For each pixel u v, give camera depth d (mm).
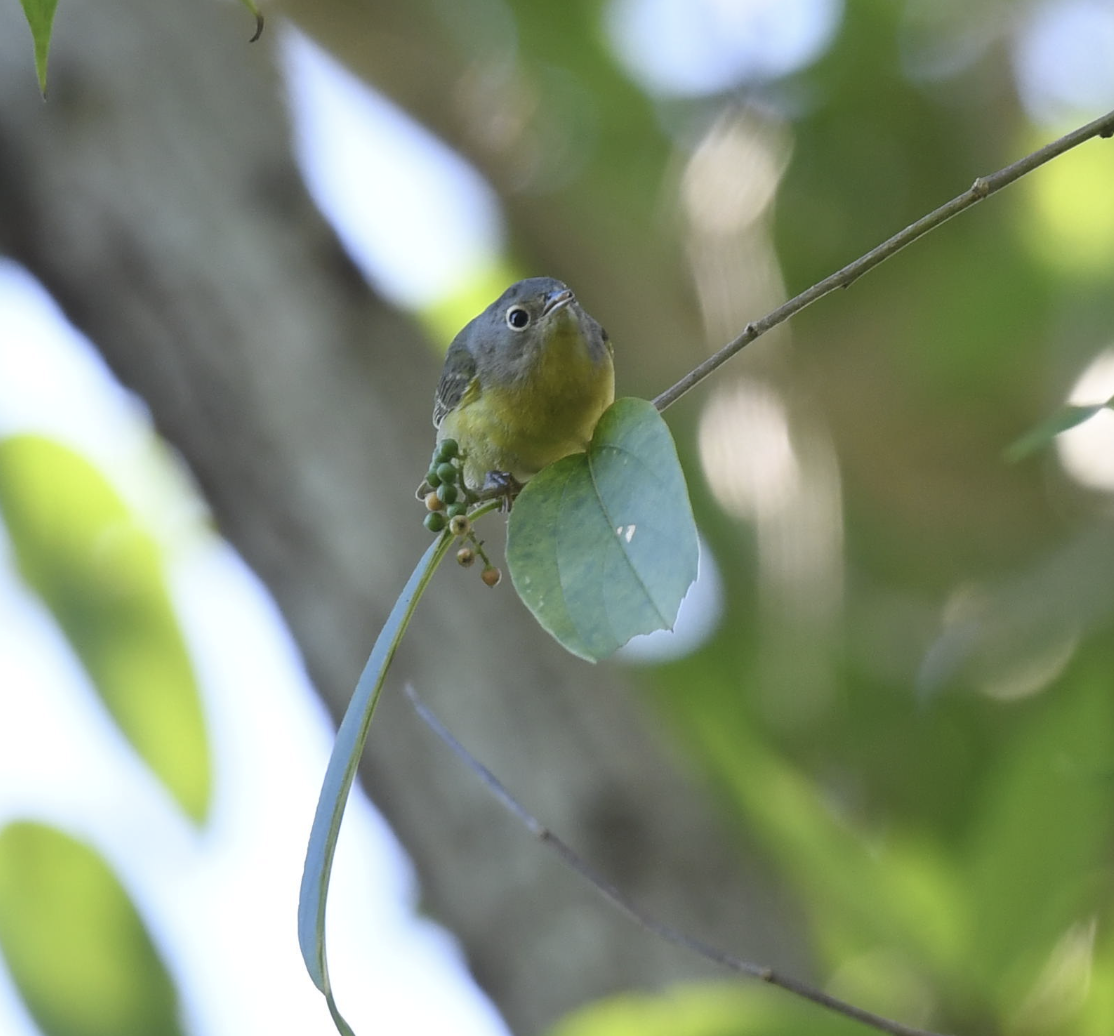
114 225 11180
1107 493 14375
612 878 10281
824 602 13102
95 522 12484
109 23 11531
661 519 5312
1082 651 13234
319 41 14617
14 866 10602
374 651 5512
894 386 14633
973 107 15070
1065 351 14727
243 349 11148
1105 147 14883
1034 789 9055
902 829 13234
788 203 14688
